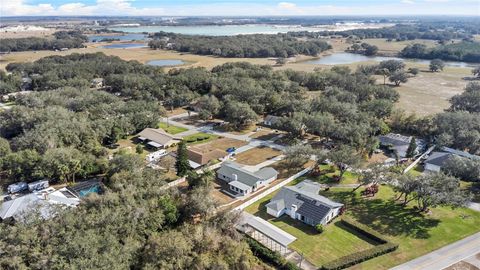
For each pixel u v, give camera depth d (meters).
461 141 85.56
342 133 85.06
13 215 50.97
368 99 128.62
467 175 69.81
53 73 154.75
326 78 153.12
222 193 66.62
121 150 79.25
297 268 44.47
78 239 37.38
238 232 50.47
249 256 44.47
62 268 35.06
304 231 54.19
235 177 69.06
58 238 38.78
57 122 85.00
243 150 87.62
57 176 67.81
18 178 66.75
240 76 153.50
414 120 99.62
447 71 198.38
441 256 47.62
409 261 46.59
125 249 39.06
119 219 43.16
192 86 142.38
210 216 50.84
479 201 63.03
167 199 51.16
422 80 175.38
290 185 69.06
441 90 154.12
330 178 71.62
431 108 124.81
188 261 40.06
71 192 62.25
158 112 110.12
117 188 52.38
